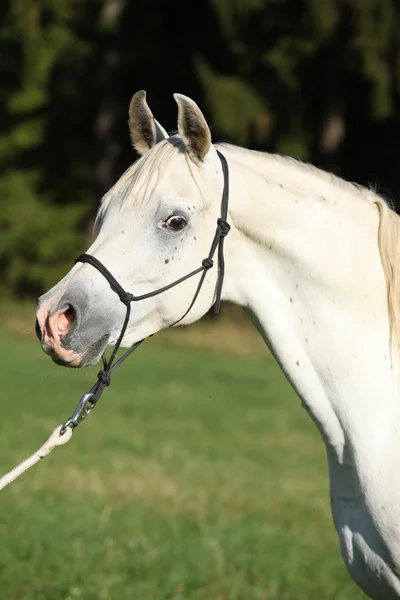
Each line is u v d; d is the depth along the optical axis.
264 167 5.26
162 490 11.39
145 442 14.09
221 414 16.67
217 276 5.13
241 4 26.12
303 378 5.17
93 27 32.09
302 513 10.55
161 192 4.99
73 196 33.31
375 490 4.96
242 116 26.94
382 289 5.13
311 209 5.16
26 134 32.34
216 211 5.07
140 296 4.97
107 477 11.92
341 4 25.83
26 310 29.81
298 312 5.14
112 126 32.62
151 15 32.16
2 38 30.81
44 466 12.34
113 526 9.50
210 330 27.69
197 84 32.88
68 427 5.00
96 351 4.93
